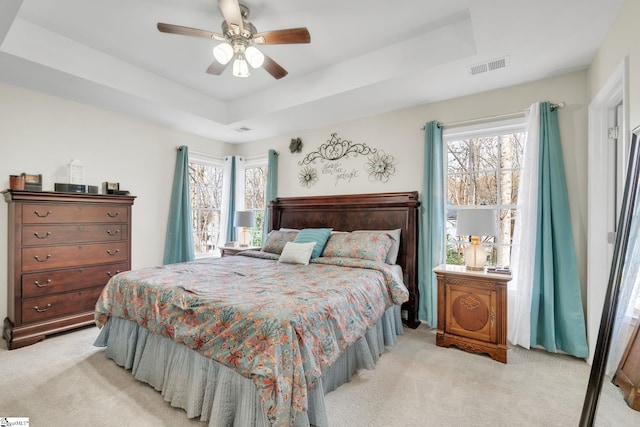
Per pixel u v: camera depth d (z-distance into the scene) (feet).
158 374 6.28
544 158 8.32
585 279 8.02
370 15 7.45
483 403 5.96
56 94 10.09
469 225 8.21
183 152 13.88
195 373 5.47
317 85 10.35
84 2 7.02
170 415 5.56
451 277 8.50
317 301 5.66
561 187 8.17
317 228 12.18
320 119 12.55
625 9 5.69
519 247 8.84
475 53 7.54
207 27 7.95
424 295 10.34
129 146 12.32
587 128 8.11
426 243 10.28
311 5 7.06
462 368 7.34
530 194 8.41
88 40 8.63
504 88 9.41
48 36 8.16
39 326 8.68
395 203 10.89
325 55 9.34
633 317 4.41
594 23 6.35
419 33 8.24
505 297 7.71
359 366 7.01
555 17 6.17
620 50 5.96
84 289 9.74
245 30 6.84
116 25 7.92
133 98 10.37
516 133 9.59
